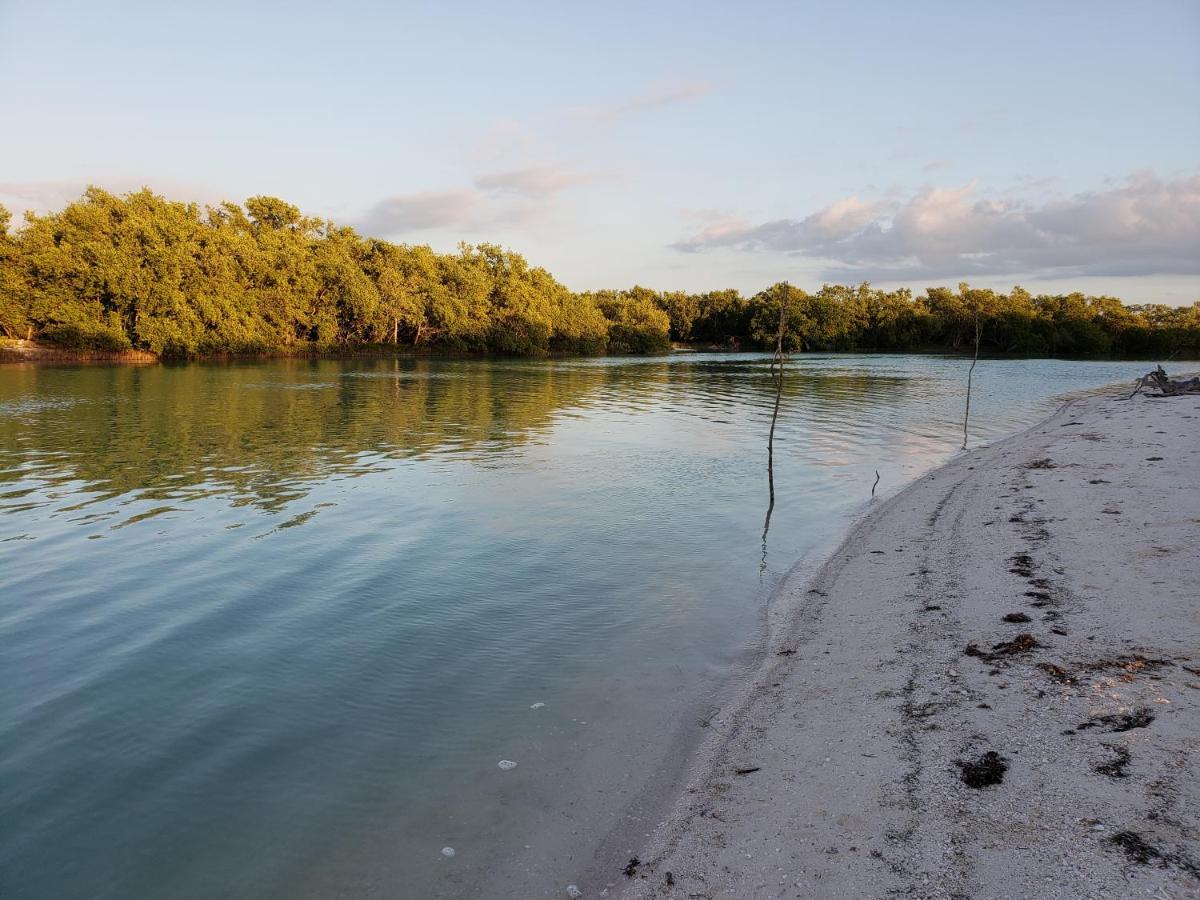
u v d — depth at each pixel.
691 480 17.77
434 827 5.22
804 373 66.00
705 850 4.79
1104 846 4.31
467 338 98.31
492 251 116.56
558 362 88.50
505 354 102.81
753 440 24.47
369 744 6.34
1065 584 8.83
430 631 8.81
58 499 15.60
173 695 7.27
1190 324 113.75
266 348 79.31
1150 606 7.82
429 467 19.44
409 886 4.64
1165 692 5.98
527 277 116.12
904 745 5.74
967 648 7.41
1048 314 120.50
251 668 7.85
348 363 75.94
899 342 131.38
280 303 80.69
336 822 5.30
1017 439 22.88
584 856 4.87
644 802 5.44
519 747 6.25
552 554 11.85
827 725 6.25
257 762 6.08
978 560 10.28
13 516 14.19
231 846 5.07
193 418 29.34
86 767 6.04
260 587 10.37
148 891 4.66
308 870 4.82
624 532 13.14
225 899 4.58
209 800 5.58
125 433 25.09
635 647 8.32
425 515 14.34
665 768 5.88
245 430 26.19
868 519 13.73
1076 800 4.76
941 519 13.00
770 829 4.92
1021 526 11.72
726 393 44.19
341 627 8.95
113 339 66.81
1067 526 11.32
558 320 109.75
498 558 11.65
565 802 5.47
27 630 8.90
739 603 9.70
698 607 9.55
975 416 31.77
